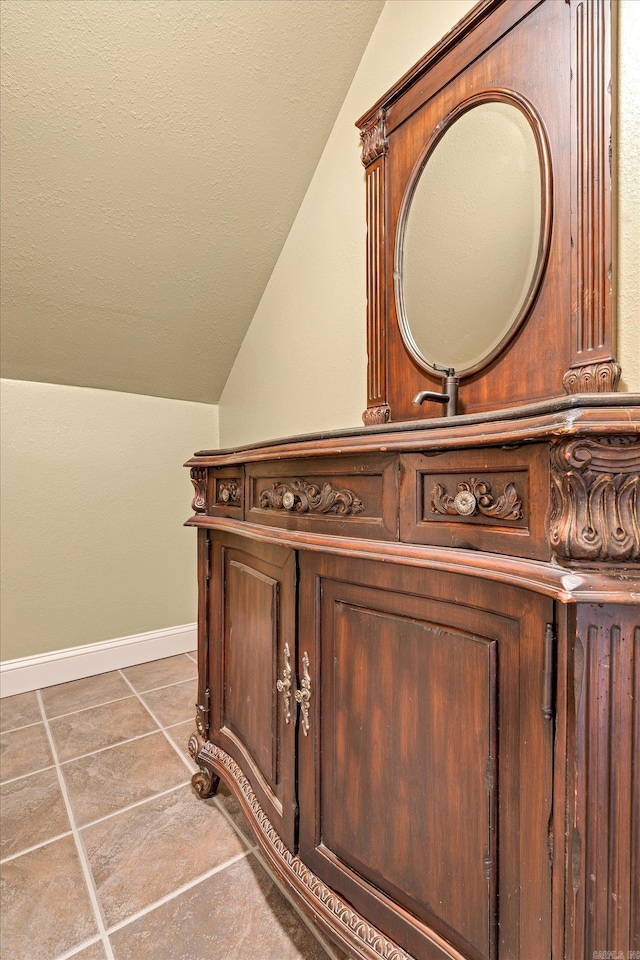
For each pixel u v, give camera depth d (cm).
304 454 70
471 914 53
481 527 51
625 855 41
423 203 110
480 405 97
